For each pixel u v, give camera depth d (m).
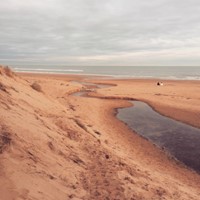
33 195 5.05
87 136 10.75
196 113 23.72
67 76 70.62
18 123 7.61
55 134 8.77
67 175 6.59
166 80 62.03
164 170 11.77
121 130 18.00
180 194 8.60
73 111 19.03
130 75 86.06
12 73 16.14
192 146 15.45
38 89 17.12
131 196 6.83
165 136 17.22
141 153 13.75
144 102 29.86
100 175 7.48
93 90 39.66
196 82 56.53
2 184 4.89
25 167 5.78
